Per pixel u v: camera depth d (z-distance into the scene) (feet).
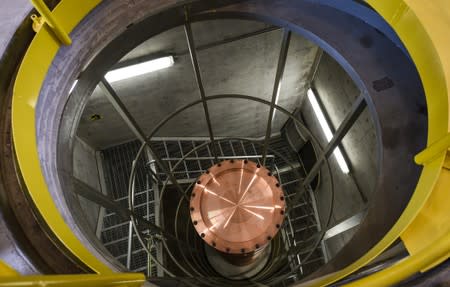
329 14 20.15
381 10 14.82
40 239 11.75
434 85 12.18
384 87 18.47
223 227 22.84
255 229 22.76
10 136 12.87
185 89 36.45
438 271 9.72
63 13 14.99
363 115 32.24
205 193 23.81
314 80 41.93
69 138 16.88
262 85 40.68
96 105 33.50
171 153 44.83
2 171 12.34
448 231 8.54
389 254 10.80
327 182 44.14
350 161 37.96
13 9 14.98
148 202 38.47
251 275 27.53
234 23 30.07
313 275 15.51
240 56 34.65
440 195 10.21
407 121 17.42
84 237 13.70
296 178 47.37
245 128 48.37
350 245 15.56
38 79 14.20
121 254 35.04
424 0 12.93
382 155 17.07
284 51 22.03
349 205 38.73
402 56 18.92
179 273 36.22
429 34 12.35
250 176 24.20
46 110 14.75
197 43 30.89
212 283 25.50
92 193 19.03
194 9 18.63
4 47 14.26
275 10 19.92
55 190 13.84
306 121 48.01
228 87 38.99
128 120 25.79
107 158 41.81
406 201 15.66
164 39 28.89
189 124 43.09
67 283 7.06
